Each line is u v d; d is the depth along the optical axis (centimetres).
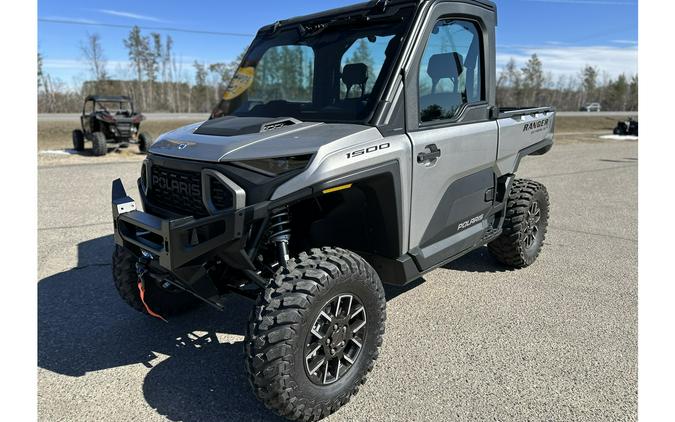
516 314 378
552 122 511
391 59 296
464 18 341
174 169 280
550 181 1058
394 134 288
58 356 313
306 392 238
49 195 779
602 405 265
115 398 270
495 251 467
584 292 422
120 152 1480
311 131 274
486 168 386
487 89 375
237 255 246
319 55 336
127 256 332
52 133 2122
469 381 287
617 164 1384
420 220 314
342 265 247
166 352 321
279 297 231
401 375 293
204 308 388
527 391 277
